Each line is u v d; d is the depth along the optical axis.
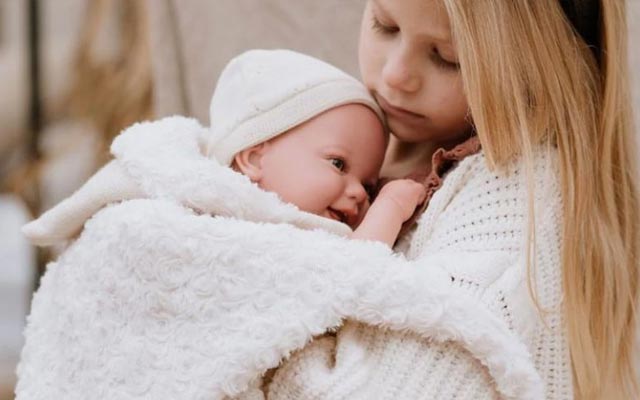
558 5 1.04
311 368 0.94
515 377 0.91
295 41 1.62
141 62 2.26
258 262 0.95
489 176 1.02
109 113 2.32
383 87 1.07
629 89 1.15
